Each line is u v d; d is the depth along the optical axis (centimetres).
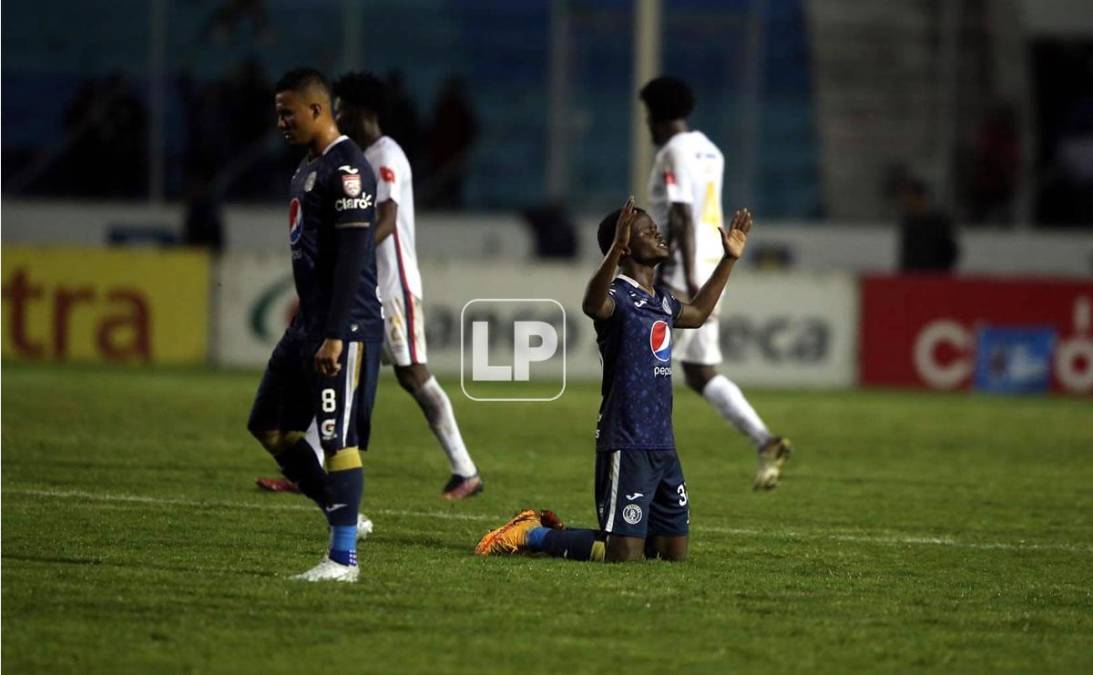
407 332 3034
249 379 5534
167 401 4728
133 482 3170
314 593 2106
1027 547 2775
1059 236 7738
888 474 3778
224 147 7650
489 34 8531
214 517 2755
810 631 1984
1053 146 8219
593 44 8375
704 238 3397
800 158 8406
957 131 8450
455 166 7825
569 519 2912
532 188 8188
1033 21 8438
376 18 8438
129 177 7544
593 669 1766
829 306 6125
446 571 2291
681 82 3403
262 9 8281
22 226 7288
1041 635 2014
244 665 1750
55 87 7975
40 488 3044
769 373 6112
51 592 2084
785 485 3519
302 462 2281
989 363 6156
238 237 7400
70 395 4784
